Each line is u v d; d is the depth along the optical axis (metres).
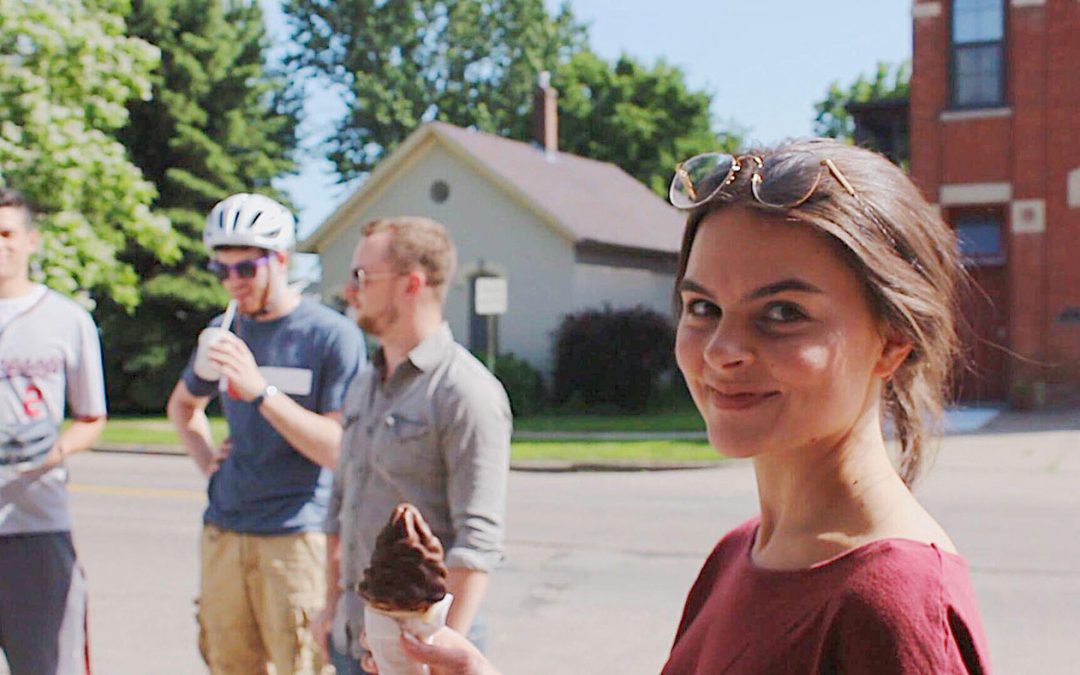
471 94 52.00
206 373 3.96
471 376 3.22
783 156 1.37
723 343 1.35
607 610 7.21
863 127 22.86
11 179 15.99
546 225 26.98
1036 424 16.95
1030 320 18.89
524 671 5.99
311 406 4.04
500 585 7.90
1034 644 6.26
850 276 1.33
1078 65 18.64
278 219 4.02
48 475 4.04
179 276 29.56
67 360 4.13
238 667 4.01
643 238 29.33
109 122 17.23
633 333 25.92
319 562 3.93
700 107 46.28
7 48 16.48
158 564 8.75
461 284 28.11
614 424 22.47
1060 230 18.78
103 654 6.33
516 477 14.46
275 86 33.47
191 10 30.55
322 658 3.93
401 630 1.75
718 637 1.40
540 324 27.17
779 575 1.35
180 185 29.70
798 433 1.34
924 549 1.28
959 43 19.34
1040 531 9.49
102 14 17.25
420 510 3.20
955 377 1.53
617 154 45.28
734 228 1.36
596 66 46.66
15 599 3.98
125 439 20.03
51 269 16.11
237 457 3.99
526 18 52.75
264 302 4.04
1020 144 18.95
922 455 1.47
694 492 12.58
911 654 1.20
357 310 3.28
